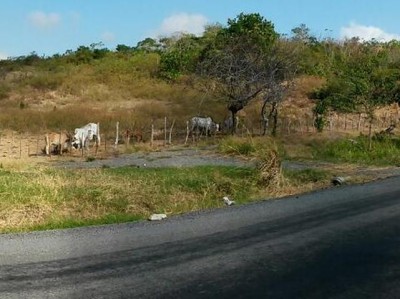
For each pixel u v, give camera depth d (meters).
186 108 31.75
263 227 8.88
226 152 20.38
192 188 12.85
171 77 40.47
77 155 20.86
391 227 8.79
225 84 25.67
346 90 26.25
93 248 7.59
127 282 6.16
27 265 6.79
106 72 43.22
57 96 37.41
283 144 21.52
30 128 27.20
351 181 14.07
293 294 5.82
